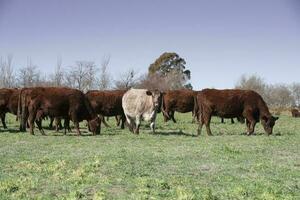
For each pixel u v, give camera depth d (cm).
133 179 1053
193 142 1805
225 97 2159
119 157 1366
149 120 2217
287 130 2608
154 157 1377
